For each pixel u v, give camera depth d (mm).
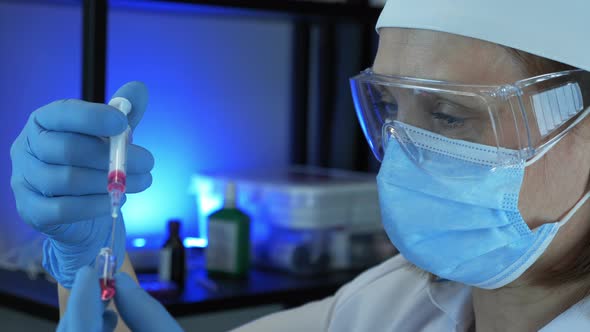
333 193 2244
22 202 1009
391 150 1144
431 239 1144
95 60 1925
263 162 2688
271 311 2477
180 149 2523
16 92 2400
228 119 2611
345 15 2330
